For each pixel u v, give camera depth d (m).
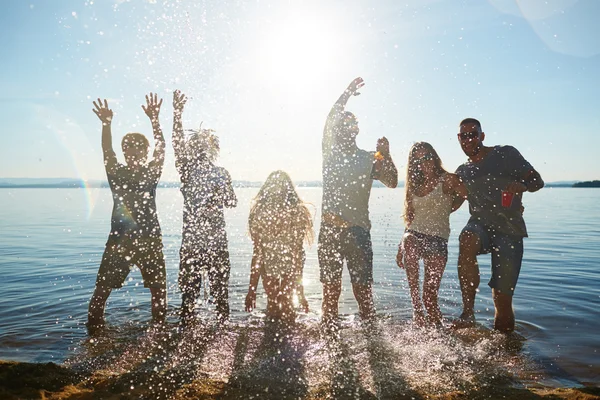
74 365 3.10
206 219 4.25
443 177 4.19
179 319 4.23
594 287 5.54
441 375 2.94
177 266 6.54
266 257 4.27
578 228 13.04
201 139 4.35
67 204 29.59
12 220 17.11
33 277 6.17
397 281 5.76
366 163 4.22
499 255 3.96
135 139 4.25
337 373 2.95
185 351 3.36
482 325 4.04
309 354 3.30
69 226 14.57
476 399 2.57
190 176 4.28
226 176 4.34
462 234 4.09
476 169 4.14
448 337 3.71
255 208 4.30
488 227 4.09
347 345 3.49
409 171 4.34
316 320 4.19
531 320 4.21
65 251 8.84
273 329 3.90
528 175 3.97
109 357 3.24
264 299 4.90
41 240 10.67
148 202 4.24
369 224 4.29
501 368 3.07
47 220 17.09
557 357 3.28
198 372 2.96
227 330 3.87
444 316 4.35
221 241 4.27
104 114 4.15
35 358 3.24
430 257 4.17
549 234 11.55
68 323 4.08
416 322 4.09
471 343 3.56
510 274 3.89
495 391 2.69
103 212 21.86
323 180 4.30
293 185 4.37
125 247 4.16
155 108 4.27
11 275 6.31
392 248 8.97
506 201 3.97
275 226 4.26
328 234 4.23
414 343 3.55
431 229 4.21
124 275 4.16
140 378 2.85
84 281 5.89
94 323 4.03
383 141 4.33
